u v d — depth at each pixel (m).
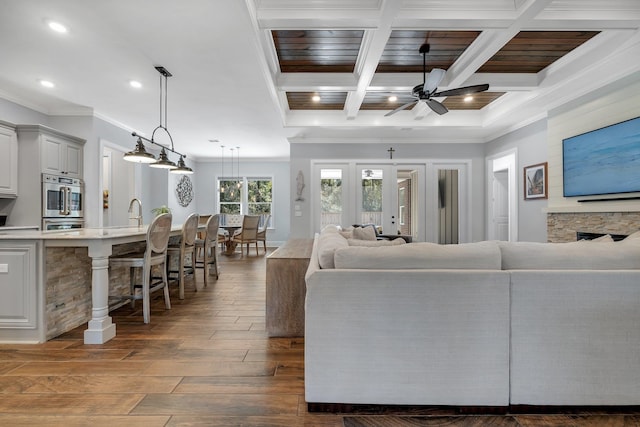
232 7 2.35
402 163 6.39
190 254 5.27
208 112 4.78
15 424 1.45
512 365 1.57
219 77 3.55
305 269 2.54
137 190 6.46
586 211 3.69
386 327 1.58
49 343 2.38
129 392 1.71
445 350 1.58
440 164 6.41
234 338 2.48
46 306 2.44
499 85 3.94
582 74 3.42
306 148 6.40
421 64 3.73
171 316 3.03
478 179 6.40
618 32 2.87
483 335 1.57
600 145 3.48
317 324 1.59
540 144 4.77
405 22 2.60
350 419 1.52
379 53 3.09
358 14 2.56
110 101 4.34
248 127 5.61
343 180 6.39
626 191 3.17
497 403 1.57
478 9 2.54
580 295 1.56
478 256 1.63
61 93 4.06
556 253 1.65
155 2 2.29
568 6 2.55
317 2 2.54
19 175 4.10
